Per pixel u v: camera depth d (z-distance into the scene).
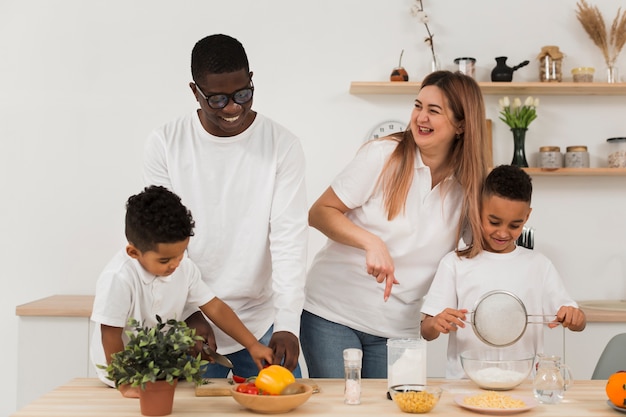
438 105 1.91
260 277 1.89
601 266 3.45
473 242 2.02
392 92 3.39
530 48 3.47
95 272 3.39
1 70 3.40
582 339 2.93
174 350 1.37
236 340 1.74
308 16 3.44
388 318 2.04
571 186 3.44
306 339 2.12
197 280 1.74
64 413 1.36
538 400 1.51
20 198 3.39
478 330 1.75
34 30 3.41
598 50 3.49
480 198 2.00
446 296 1.98
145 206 1.49
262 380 1.43
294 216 1.84
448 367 2.01
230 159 1.84
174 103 3.42
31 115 3.40
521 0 3.48
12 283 3.38
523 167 3.30
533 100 3.33
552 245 3.44
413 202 1.98
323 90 3.44
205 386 1.58
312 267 2.17
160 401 1.36
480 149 1.97
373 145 2.02
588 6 3.50
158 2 3.43
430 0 3.47
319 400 1.51
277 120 3.44
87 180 3.40
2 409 3.35
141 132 3.41
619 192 3.45
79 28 3.42
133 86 3.42
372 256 1.84
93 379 1.70
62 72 3.41
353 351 1.49
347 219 1.97
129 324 1.40
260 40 3.43
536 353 2.02
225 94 1.65
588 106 3.48
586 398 1.55
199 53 1.66
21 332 2.89
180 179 1.83
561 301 2.00
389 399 1.53
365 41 3.45
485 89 3.35
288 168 1.86
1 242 3.38
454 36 3.47
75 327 2.89
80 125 3.40
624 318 2.91
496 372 1.63
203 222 1.84
